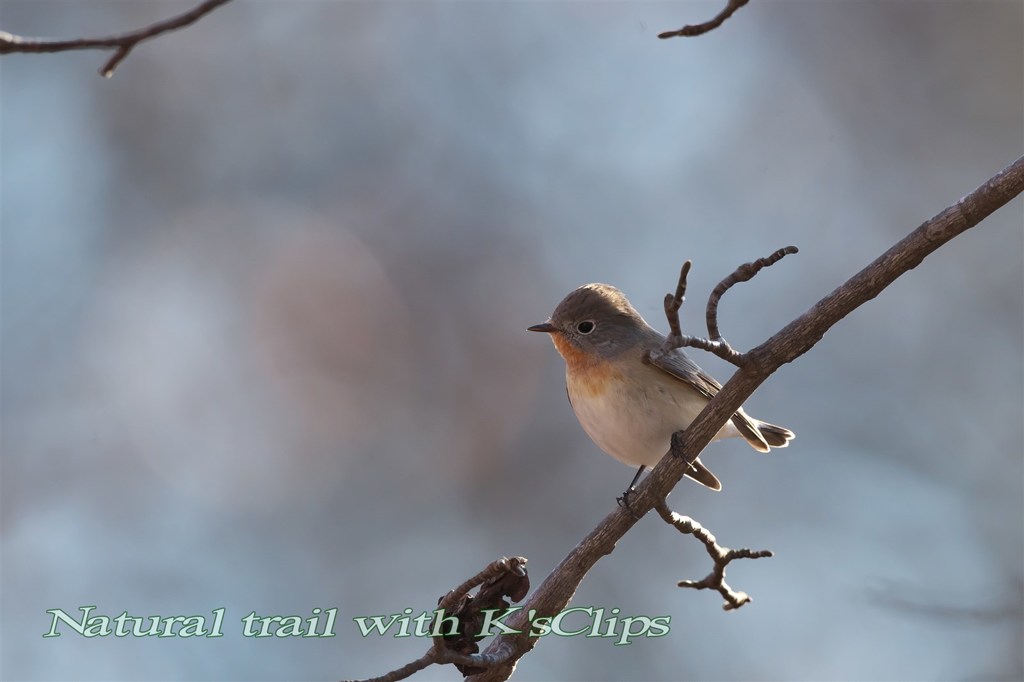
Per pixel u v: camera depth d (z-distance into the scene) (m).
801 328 5.37
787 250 5.05
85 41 4.21
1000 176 5.09
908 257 5.25
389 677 4.96
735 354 5.31
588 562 5.78
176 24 4.32
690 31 4.99
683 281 4.81
